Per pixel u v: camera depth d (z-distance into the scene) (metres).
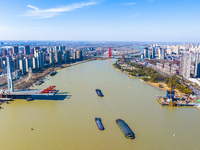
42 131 167.50
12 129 170.88
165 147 146.62
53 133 164.38
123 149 143.38
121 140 154.88
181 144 150.88
